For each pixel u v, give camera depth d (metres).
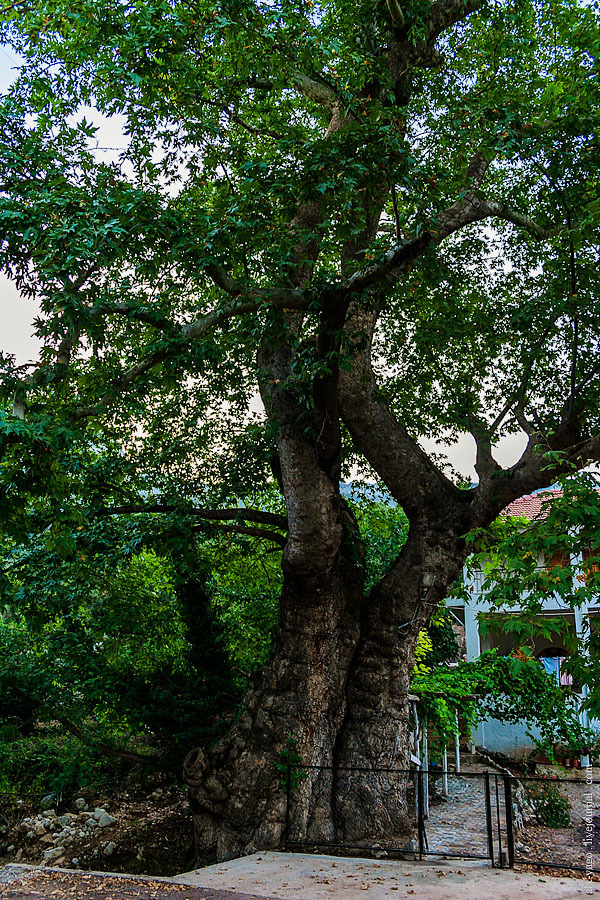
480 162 13.65
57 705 14.60
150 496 14.44
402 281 14.11
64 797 15.73
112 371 10.66
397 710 11.67
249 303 10.05
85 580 13.45
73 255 7.89
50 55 11.02
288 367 12.05
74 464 12.49
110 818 14.02
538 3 13.54
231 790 10.91
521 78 14.11
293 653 11.49
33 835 13.48
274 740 11.05
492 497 12.20
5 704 14.25
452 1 12.59
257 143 13.49
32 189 8.95
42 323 8.73
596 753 14.66
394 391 15.98
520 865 9.52
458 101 13.12
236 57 10.79
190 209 11.05
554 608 18.97
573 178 12.27
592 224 11.00
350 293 9.90
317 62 10.43
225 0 9.73
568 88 12.23
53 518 9.05
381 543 19.84
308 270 12.43
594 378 13.30
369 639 12.02
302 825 10.54
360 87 10.86
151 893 7.71
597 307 12.80
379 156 9.16
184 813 14.45
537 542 7.24
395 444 12.48
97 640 15.44
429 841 11.29
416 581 12.08
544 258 14.80
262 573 17.70
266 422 11.95
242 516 13.22
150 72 9.67
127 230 9.27
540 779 9.15
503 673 16.28
